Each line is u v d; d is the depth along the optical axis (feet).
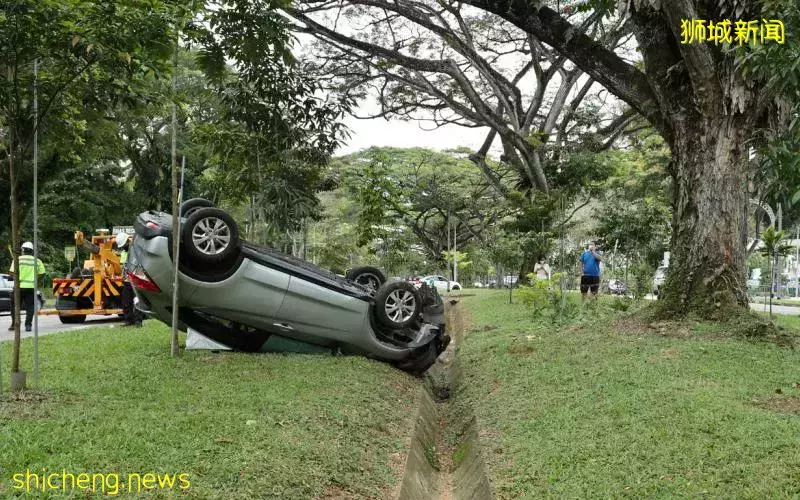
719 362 25.35
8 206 93.97
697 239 32.83
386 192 98.73
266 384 23.82
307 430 19.01
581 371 26.53
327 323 30.96
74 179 119.65
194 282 29.01
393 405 25.45
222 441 16.40
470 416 26.78
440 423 29.55
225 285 29.27
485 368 32.83
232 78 41.42
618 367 25.89
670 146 35.47
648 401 20.80
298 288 30.30
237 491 13.55
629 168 115.03
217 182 46.73
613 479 15.60
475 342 42.52
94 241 55.31
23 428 16.06
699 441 16.83
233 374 25.38
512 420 22.50
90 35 19.04
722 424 17.83
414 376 33.14
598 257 57.11
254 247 31.86
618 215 69.15
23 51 19.15
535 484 16.49
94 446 15.12
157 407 19.53
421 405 27.81
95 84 22.20
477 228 169.27
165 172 109.29
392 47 76.54
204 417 18.47
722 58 31.73
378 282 38.22
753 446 15.99
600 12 35.81
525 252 72.18
